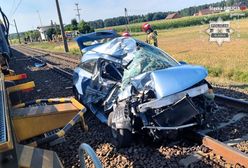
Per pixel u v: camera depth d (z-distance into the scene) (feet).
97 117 24.90
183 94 19.34
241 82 36.09
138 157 18.98
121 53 25.57
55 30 355.15
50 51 146.61
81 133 24.47
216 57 57.82
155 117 18.94
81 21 268.62
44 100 21.97
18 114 16.16
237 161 16.47
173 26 285.84
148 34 45.44
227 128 21.67
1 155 9.34
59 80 50.67
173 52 77.41
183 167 17.16
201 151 18.52
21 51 181.37
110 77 25.34
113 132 20.62
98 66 26.13
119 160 19.01
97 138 22.97
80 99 30.37
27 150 12.06
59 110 16.87
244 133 20.68
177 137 20.77
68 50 128.36
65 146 22.43
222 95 28.40
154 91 19.62
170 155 18.63
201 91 20.06
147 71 21.86
